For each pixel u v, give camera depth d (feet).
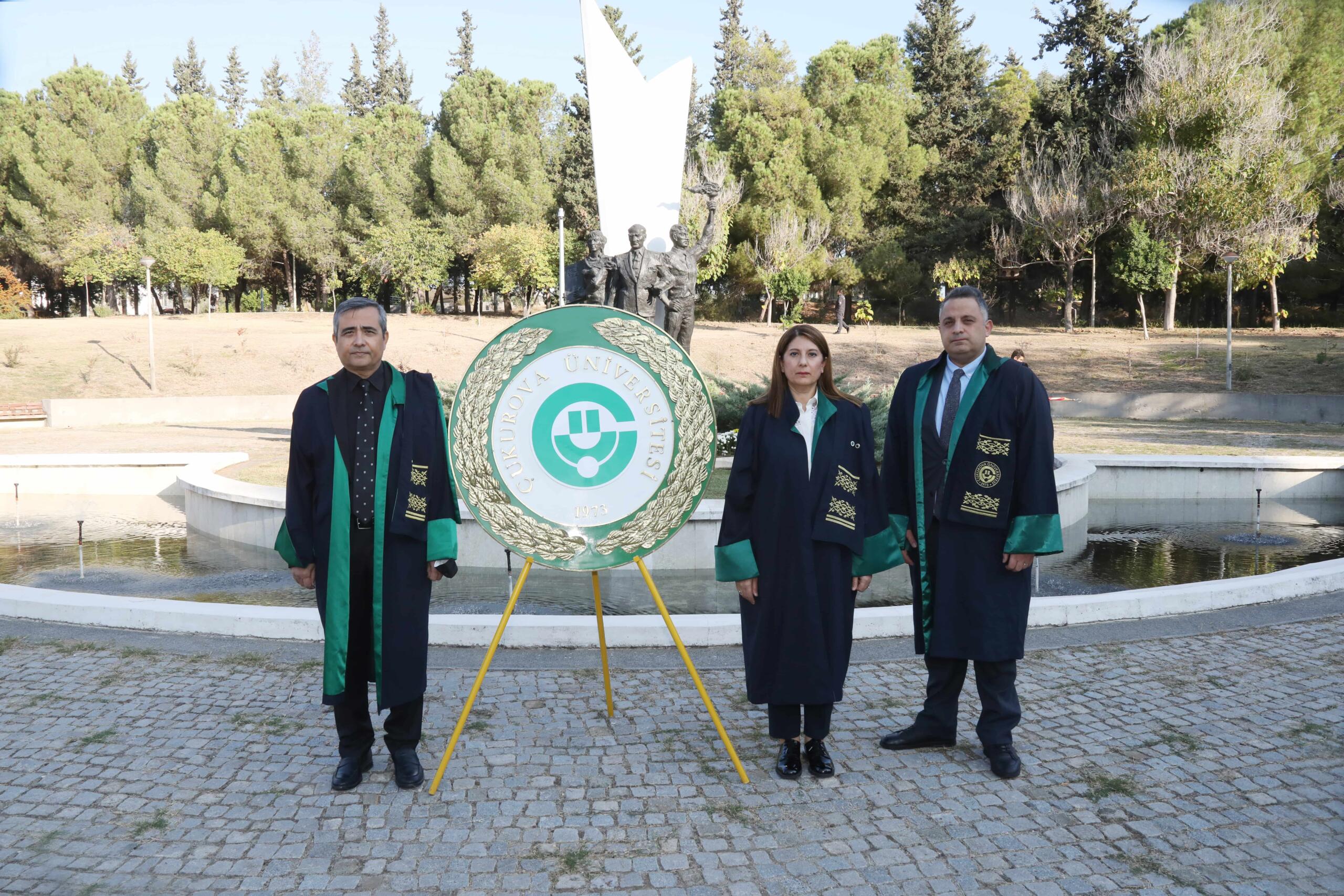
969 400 12.44
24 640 17.63
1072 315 114.11
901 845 10.28
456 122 144.36
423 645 11.82
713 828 10.71
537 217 136.56
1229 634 17.89
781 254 123.24
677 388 12.59
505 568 28.45
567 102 148.36
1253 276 98.48
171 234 136.36
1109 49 131.95
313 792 11.63
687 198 112.78
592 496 12.60
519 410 12.62
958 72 147.95
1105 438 54.34
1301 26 105.09
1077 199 109.40
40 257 146.51
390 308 172.35
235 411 72.84
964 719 14.11
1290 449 48.34
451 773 12.19
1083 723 13.73
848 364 91.66
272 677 15.75
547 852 10.15
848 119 139.74
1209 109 98.37
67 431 63.16
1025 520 11.95
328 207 148.77
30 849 10.17
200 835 10.53
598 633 17.13
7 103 156.46
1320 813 10.91
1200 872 9.67
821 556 11.98
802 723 13.19
